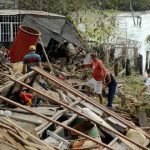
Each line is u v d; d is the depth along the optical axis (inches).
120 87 862.5
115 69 1023.0
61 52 1007.6
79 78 839.7
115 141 442.9
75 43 962.7
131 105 687.7
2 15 1016.9
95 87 665.0
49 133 417.7
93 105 511.8
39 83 573.9
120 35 1346.0
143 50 1529.3
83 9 1381.6
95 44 1141.1
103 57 1096.2
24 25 938.7
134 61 1178.0
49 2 1375.5
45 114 459.2
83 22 1245.1
